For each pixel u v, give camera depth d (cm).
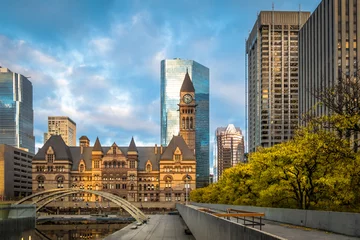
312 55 17125
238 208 5888
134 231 8362
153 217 13825
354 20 15062
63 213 18875
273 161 5656
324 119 4459
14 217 8919
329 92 5469
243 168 8550
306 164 4916
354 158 4025
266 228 3094
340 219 2695
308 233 2698
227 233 2245
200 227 3609
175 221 11669
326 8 15750
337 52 14962
